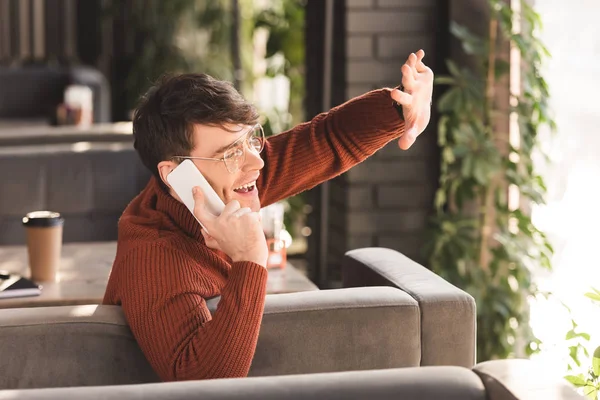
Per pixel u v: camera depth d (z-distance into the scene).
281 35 6.08
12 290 2.51
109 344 1.88
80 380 1.87
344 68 4.11
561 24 3.51
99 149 3.87
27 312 1.88
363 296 1.97
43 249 2.70
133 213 2.12
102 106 7.20
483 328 3.70
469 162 3.73
